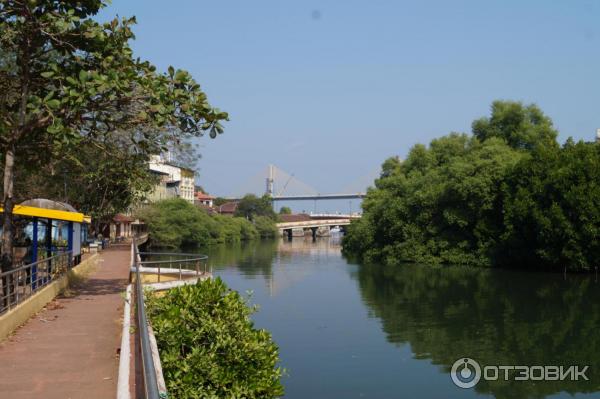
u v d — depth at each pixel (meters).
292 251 83.38
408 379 18.55
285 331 25.50
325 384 17.91
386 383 18.08
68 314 13.48
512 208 46.47
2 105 14.30
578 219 42.41
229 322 10.12
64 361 9.29
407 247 57.69
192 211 86.06
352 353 21.73
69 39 13.36
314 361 20.55
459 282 41.47
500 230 50.81
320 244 113.00
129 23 13.79
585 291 36.06
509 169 49.47
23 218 18.31
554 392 17.72
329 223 145.25
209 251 80.81
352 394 17.08
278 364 20.14
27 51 13.41
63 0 13.25
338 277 46.22
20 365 9.04
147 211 78.88
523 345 23.22
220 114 13.33
